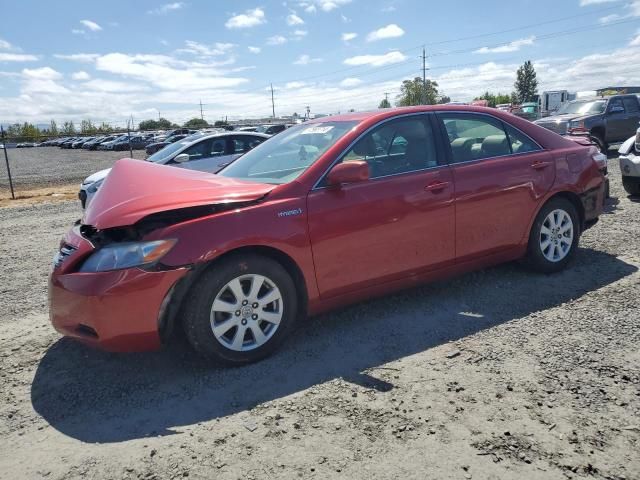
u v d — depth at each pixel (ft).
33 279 19.30
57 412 9.86
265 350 11.39
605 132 48.88
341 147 12.48
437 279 13.92
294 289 11.66
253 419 9.23
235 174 14.08
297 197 11.59
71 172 88.12
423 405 9.36
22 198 51.78
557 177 15.44
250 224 10.91
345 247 12.04
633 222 21.97
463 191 13.66
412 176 13.07
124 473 7.98
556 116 52.60
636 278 15.12
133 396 10.27
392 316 13.48
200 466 8.04
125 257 10.21
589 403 9.15
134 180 12.34
